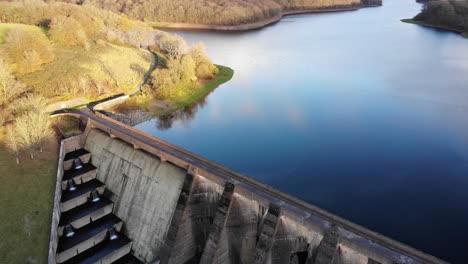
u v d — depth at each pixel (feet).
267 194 157.48
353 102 405.18
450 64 531.50
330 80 481.87
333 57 591.78
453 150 301.63
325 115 376.48
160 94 422.41
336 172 277.03
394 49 626.64
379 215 229.45
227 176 172.86
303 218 142.61
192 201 179.11
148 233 196.75
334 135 334.65
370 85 454.40
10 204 199.82
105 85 396.37
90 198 221.46
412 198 245.04
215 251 165.58
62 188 221.05
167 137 345.51
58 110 307.17
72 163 237.45
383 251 124.26
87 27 567.59
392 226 220.02
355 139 325.42
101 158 236.43
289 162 293.43
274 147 318.86
